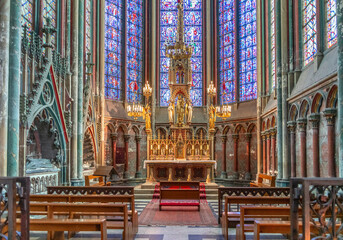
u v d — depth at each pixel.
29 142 12.05
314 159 13.48
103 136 21.56
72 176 15.83
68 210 7.01
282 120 16.97
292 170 16.23
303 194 4.38
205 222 10.66
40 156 14.45
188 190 12.70
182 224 10.37
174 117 19.84
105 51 23.14
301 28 16.56
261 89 22.44
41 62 12.86
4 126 9.38
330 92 11.80
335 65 11.84
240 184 23.61
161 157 19.31
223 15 25.92
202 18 26.66
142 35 26.42
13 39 9.99
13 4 10.02
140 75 26.14
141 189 17.22
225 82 25.69
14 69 9.98
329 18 13.39
